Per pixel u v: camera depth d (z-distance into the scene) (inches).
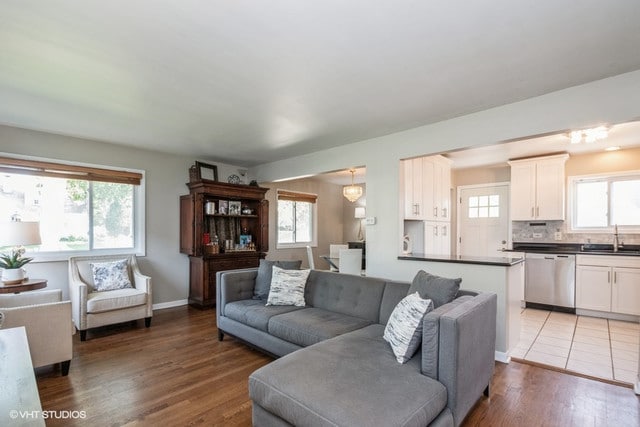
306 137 157.6
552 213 192.5
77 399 89.1
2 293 118.3
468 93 106.5
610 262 167.6
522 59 85.2
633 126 139.2
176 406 86.0
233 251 206.7
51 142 153.3
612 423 78.9
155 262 187.3
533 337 140.0
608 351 124.0
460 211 245.6
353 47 79.6
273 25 70.6
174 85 100.5
